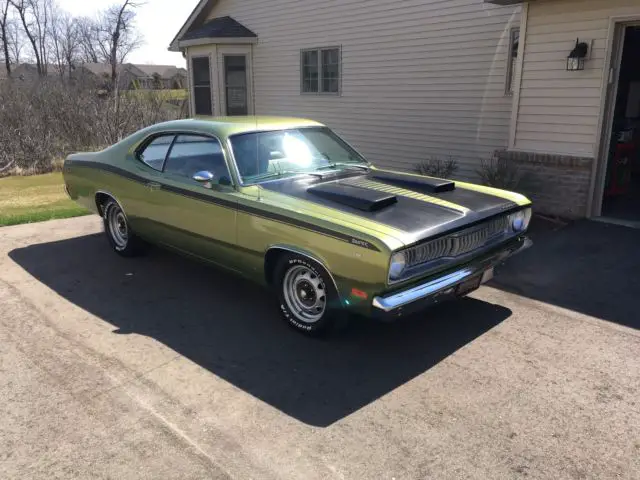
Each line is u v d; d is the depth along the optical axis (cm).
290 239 402
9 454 292
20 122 1420
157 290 527
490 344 414
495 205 434
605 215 759
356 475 274
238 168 455
